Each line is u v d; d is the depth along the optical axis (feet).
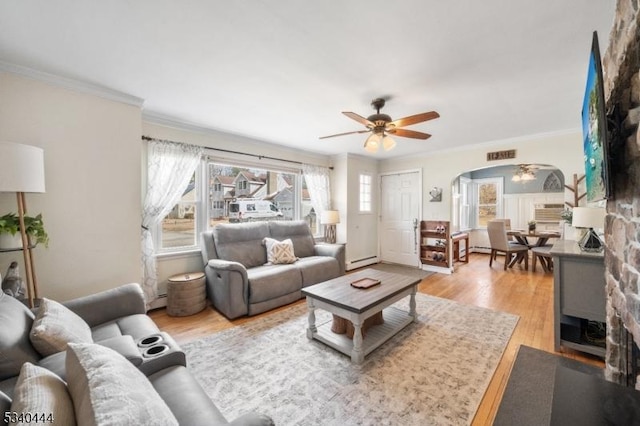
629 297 4.06
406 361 6.93
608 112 4.73
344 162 17.46
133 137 8.66
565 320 7.61
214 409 3.58
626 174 4.08
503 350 7.42
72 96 7.63
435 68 6.88
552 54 6.25
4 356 3.64
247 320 9.66
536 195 21.68
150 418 2.33
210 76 7.35
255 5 4.79
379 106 8.89
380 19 5.14
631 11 3.67
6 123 6.73
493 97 8.64
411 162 18.12
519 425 4.92
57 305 5.14
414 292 9.29
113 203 8.33
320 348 7.64
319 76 7.31
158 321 9.61
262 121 11.06
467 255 19.12
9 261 6.92
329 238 17.06
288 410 5.34
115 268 8.37
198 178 12.30
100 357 3.00
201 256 12.13
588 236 8.11
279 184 15.88
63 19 5.15
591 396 3.49
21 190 5.59
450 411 5.26
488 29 5.41
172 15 5.06
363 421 5.05
